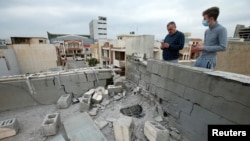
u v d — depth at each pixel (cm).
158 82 240
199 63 218
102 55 2212
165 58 261
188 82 177
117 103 281
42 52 1573
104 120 224
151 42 306
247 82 117
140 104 271
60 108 277
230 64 457
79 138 180
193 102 172
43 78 292
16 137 199
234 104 128
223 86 136
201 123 163
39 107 287
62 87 310
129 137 167
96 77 346
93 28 5497
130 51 358
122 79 380
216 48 185
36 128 219
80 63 2550
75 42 3222
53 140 182
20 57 1438
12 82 269
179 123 198
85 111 254
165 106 226
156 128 172
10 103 271
